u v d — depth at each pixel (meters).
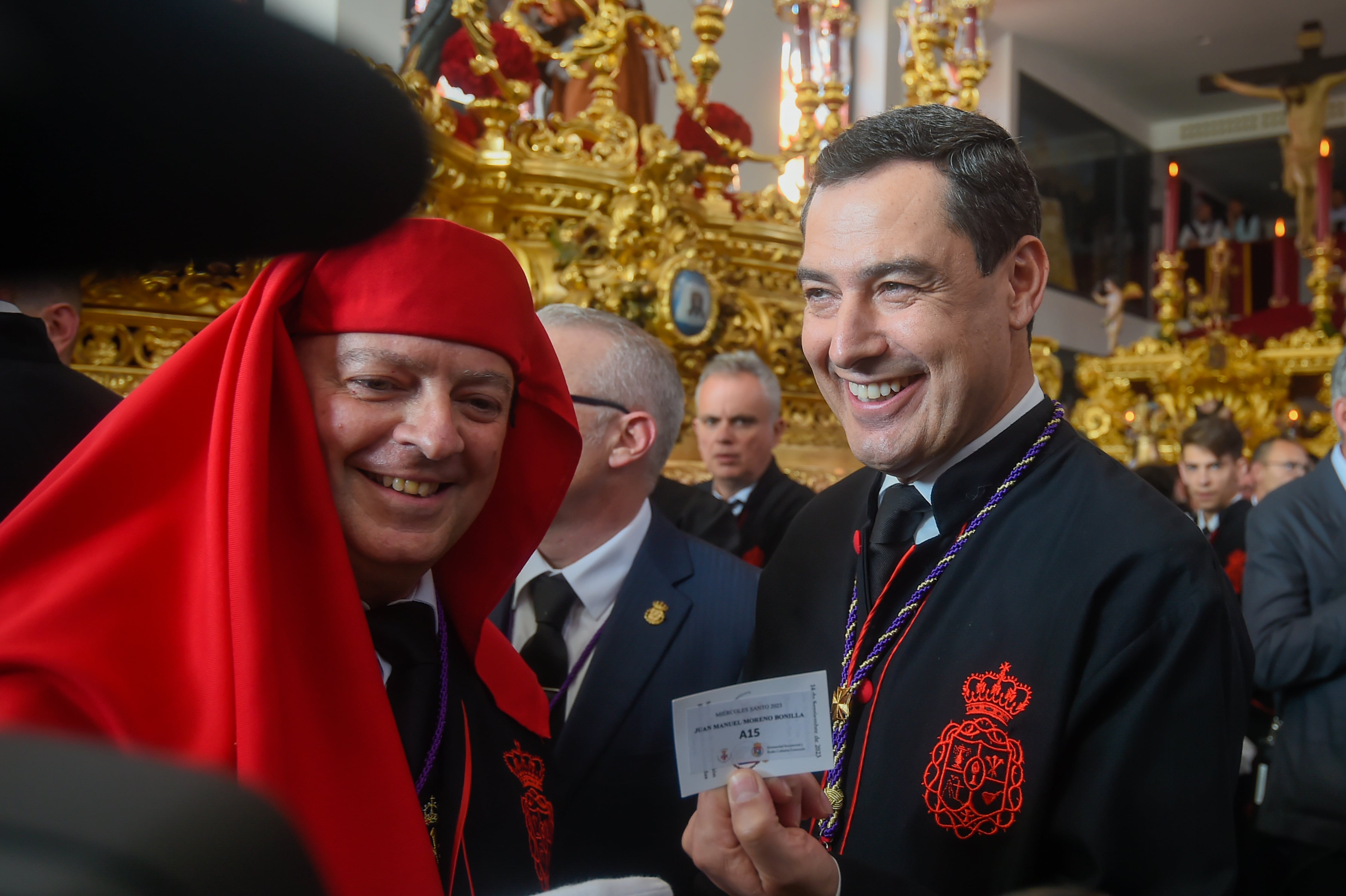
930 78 5.10
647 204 4.49
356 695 1.03
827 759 1.14
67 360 2.11
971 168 1.40
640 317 4.42
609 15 4.71
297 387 1.13
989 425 1.52
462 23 4.63
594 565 1.99
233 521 0.97
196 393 1.08
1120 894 1.23
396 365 1.18
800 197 5.48
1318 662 2.36
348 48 0.27
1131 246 19.84
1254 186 20.75
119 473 1.01
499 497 1.52
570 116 5.64
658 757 1.86
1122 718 1.29
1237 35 17.52
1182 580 1.33
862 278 1.42
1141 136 20.28
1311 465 4.87
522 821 1.36
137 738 0.86
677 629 1.95
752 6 10.98
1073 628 1.34
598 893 0.85
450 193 4.21
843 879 1.20
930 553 1.53
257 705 0.88
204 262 0.26
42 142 0.23
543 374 1.46
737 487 4.12
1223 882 1.21
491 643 1.56
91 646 0.90
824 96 5.27
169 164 0.24
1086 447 1.55
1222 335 9.02
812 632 1.68
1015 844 1.29
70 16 0.22
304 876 0.18
